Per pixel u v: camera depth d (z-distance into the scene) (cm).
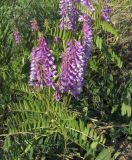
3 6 43
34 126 26
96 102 33
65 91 27
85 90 34
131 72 35
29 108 27
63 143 28
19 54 35
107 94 33
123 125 30
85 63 28
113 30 35
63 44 32
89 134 26
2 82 32
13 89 31
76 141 26
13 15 44
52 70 26
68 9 35
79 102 33
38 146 27
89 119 31
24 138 26
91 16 35
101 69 35
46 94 27
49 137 27
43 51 25
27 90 29
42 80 26
